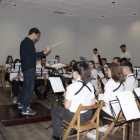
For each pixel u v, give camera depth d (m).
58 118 2.34
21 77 4.56
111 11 6.61
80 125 2.15
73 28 8.48
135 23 7.34
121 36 7.73
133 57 7.46
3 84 5.51
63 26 8.20
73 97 2.06
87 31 8.52
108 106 2.46
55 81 2.84
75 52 8.68
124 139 2.55
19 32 7.14
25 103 3.14
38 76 4.77
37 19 7.50
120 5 5.79
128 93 1.99
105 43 8.13
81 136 2.75
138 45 7.30
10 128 2.92
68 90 2.06
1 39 6.82
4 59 6.93
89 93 2.15
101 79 3.84
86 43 8.57
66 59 8.47
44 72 4.42
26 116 3.06
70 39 8.46
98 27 8.27
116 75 2.35
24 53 2.95
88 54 8.56
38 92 4.76
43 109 3.48
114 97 2.38
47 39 7.83
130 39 7.50
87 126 2.14
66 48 8.40
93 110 2.59
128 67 2.82
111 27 7.96
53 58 8.09
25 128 2.95
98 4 5.79
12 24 6.98
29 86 3.07
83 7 6.21
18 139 2.58
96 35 8.33
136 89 2.27
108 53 8.09
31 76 3.03
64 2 5.69
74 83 2.08
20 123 2.96
